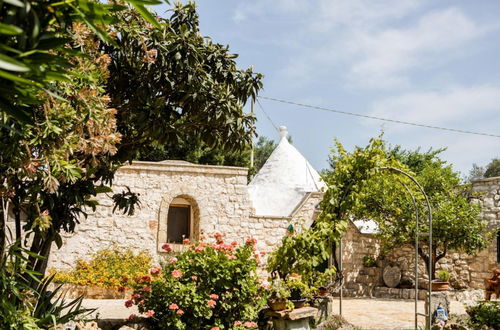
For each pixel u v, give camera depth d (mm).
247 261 8039
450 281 18688
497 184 18828
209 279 7762
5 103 2498
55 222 6371
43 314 5879
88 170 6422
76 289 12914
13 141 4293
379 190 16766
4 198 5383
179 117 7598
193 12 7688
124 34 6371
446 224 16641
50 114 4605
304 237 8523
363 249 18391
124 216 15055
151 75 6879
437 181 17859
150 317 7730
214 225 15914
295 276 9367
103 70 5723
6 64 2043
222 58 7480
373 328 11016
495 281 14914
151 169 15492
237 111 7293
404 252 18547
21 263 5422
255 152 35938
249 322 7637
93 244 14641
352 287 17922
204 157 24938
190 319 7645
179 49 6723
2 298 4723
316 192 17828
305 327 8219
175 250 15164
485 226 17688
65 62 2529
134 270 13781
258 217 16406
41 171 4805
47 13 2535
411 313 13438
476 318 10125
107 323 7727
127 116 7410
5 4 2359
